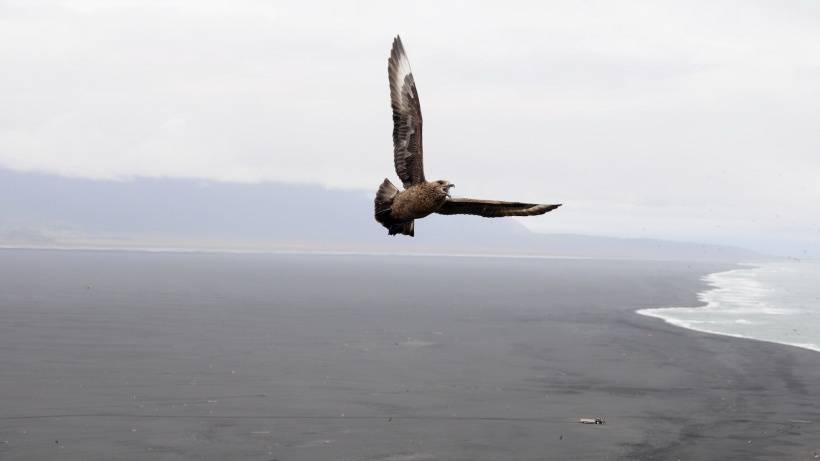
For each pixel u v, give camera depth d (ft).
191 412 117.39
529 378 146.82
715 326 234.58
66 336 193.47
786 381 144.87
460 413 119.75
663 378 147.23
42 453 97.40
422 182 30.68
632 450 102.37
